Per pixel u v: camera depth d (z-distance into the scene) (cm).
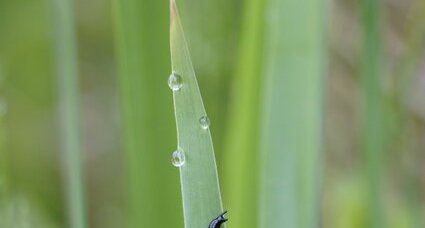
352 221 53
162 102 34
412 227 44
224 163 40
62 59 38
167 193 35
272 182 36
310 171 36
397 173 48
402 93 43
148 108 34
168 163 35
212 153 30
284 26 35
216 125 43
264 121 36
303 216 36
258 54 37
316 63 35
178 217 35
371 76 38
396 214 48
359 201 53
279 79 36
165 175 35
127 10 34
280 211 36
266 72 37
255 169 38
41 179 57
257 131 38
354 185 55
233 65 43
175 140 35
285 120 36
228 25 43
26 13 59
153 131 35
